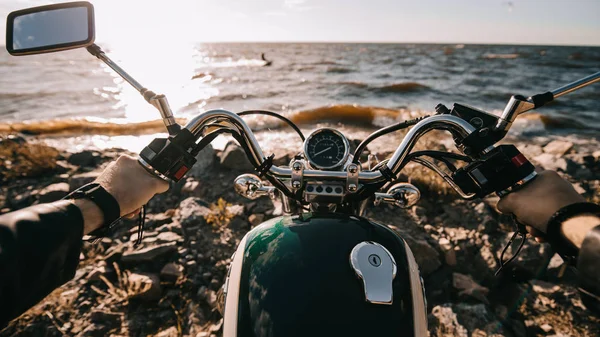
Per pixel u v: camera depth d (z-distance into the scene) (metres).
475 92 23.09
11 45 1.39
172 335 2.49
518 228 1.10
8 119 12.33
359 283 1.05
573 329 2.58
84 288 2.88
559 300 2.80
